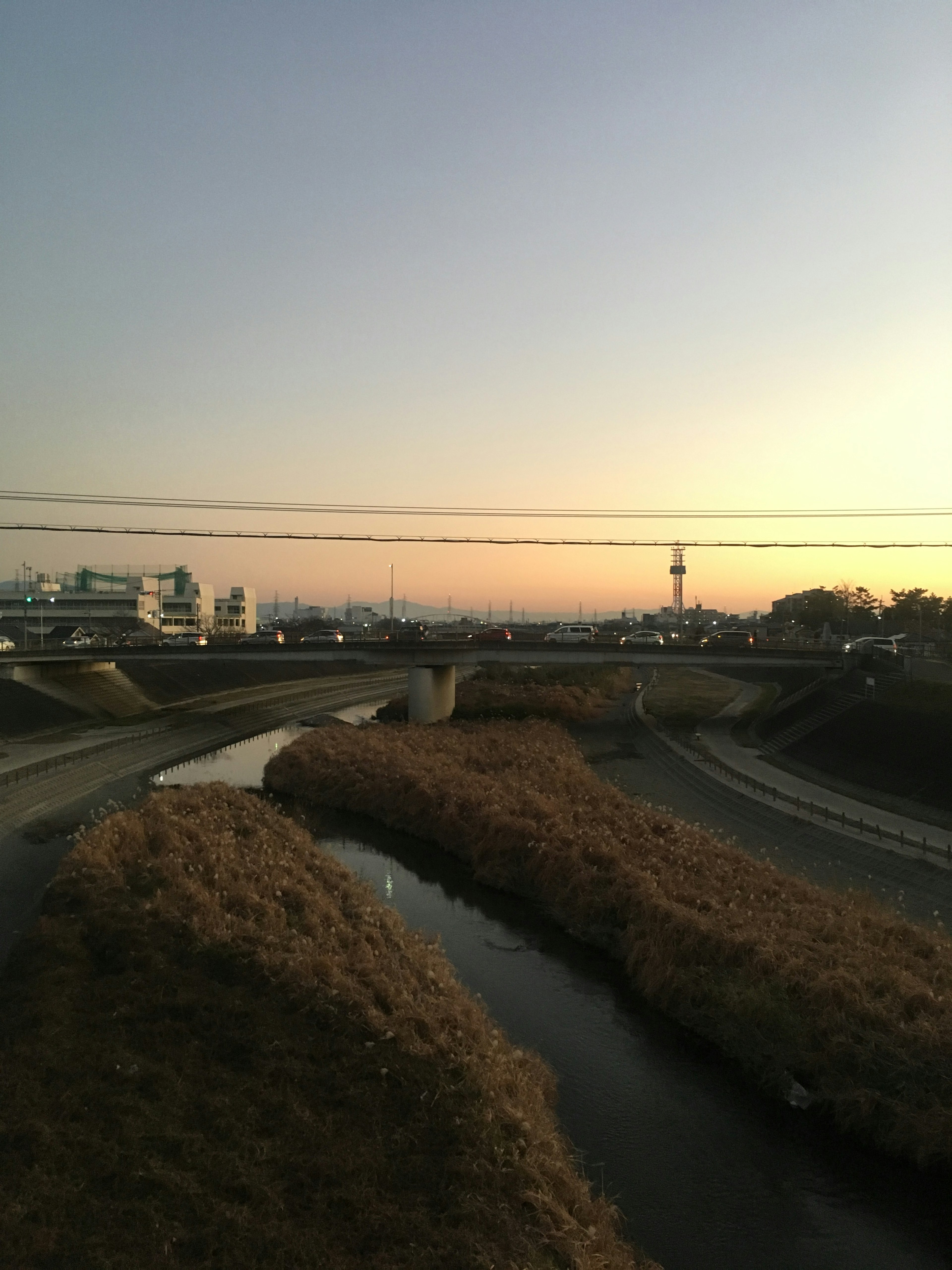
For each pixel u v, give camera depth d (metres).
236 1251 14.48
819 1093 21.44
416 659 82.19
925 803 46.75
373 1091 19.08
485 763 56.81
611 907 32.31
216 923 25.97
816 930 27.89
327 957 24.59
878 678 71.81
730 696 108.44
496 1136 17.84
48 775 51.75
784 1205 18.08
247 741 78.06
